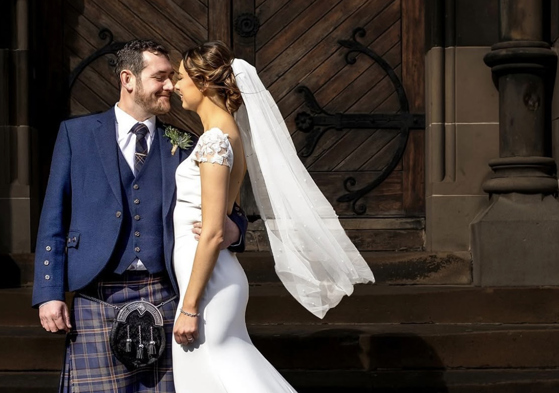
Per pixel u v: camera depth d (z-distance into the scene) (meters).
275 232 3.72
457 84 6.21
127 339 3.35
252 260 5.81
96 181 3.44
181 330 3.26
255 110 3.50
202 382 3.30
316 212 3.59
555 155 5.95
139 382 3.43
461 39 6.21
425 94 6.52
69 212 3.55
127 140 3.51
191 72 3.43
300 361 4.81
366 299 5.29
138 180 3.47
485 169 6.20
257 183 3.67
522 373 4.80
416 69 6.61
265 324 5.26
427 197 6.39
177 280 3.41
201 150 3.27
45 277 3.37
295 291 3.63
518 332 4.91
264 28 6.63
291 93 6.62
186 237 3.39
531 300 5.34
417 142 6.60
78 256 3.39
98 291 3.41
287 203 3.55
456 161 6.21
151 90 3.46
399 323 5.29
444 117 6.25
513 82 5.97
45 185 6.45
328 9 6.64
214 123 3.42
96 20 6.56
